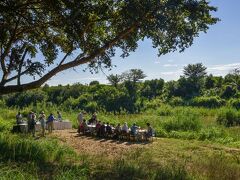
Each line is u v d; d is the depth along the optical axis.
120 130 26.97
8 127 30.06
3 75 13.74
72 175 11.37
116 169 13.27
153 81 118.69
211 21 14.29
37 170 12.26
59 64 13.63
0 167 11.55
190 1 13.41
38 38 15.41
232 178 13.54
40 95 91.19
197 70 128.62
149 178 12.48
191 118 33.84
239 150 22.72
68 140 24.98
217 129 30.77
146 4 13.27
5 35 14.06
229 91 103.38
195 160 17.30
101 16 14.00
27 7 14.25
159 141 26.33
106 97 97.88
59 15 13.71
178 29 14.23
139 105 98.75
